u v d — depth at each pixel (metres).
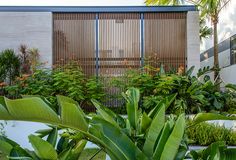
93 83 8.81
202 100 8.19
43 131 2.34
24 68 9.47
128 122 2.32
